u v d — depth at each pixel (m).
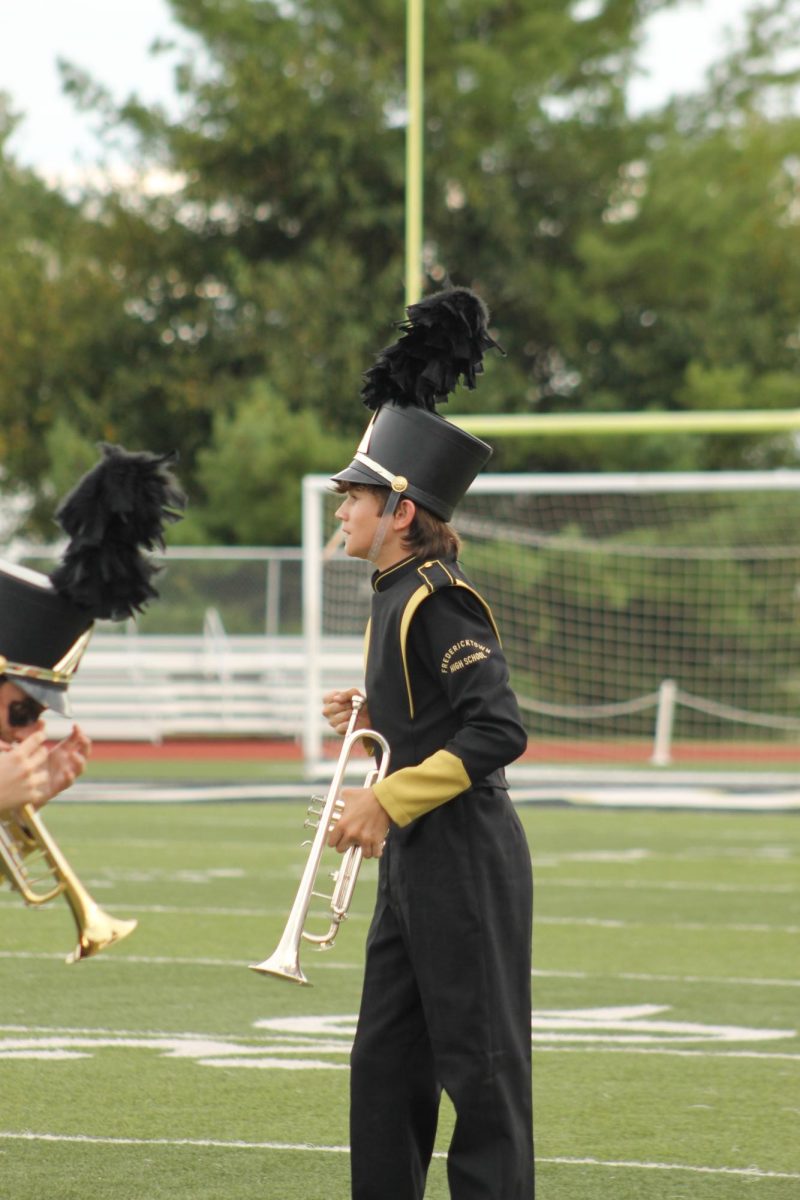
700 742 83.50
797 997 24.83
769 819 51.31
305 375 102.44
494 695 11.53
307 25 114.50
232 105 106.56
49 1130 17.09
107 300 108.75
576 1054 21.05
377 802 11.44
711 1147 16.77
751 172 117.38
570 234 114.50
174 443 108.56
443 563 12.05
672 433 109.62
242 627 83.62
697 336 113.19
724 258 114.19
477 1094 11.57
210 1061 20.30
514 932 11.86
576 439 110.06
